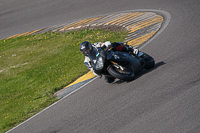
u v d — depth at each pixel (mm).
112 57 25891
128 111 22078
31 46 55375
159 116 19891
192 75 24141
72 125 23672
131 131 19359
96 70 26156
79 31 55188
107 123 21594
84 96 28875
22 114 31109
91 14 61250
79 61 41906
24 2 80250
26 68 46469
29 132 25719
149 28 45281
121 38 45406
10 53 55000
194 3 49125
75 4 69188
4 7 80000
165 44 35375
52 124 25469
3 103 37062
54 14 67250
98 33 50969
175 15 46625
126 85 26938
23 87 40094
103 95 26984
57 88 35250
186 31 37562
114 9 60031
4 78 45188
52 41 54969
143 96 23500
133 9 57031
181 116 19016
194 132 17078
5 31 66438
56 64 44156
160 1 56062
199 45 30875
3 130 28469
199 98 20297
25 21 68250
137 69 27109
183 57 28922
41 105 31703
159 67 28312
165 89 23328
